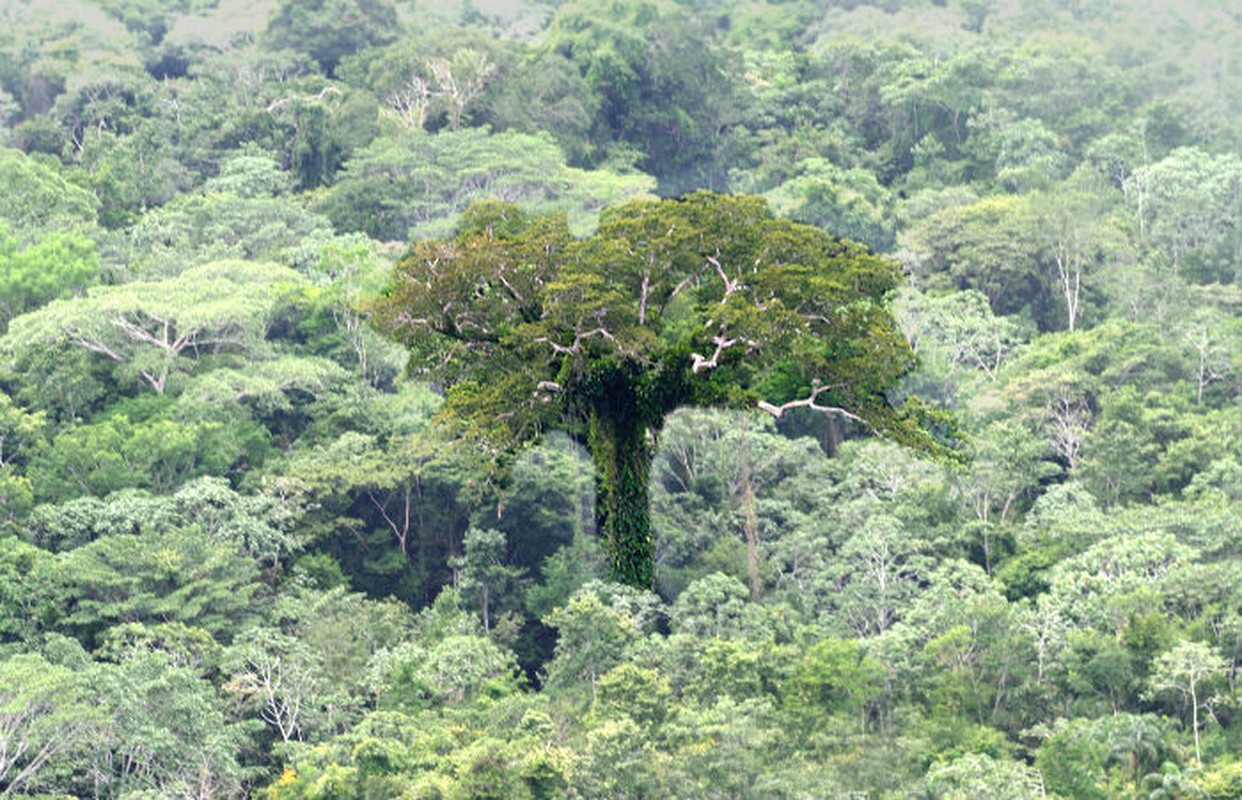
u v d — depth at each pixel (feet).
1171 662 438.81
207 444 543.39
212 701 426.51
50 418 571.69
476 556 486.38
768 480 546.67
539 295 289.74
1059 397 617.62
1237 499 542.57
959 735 426.51
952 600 467.11
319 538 515.91
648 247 291.79
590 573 467.11
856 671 436.76
